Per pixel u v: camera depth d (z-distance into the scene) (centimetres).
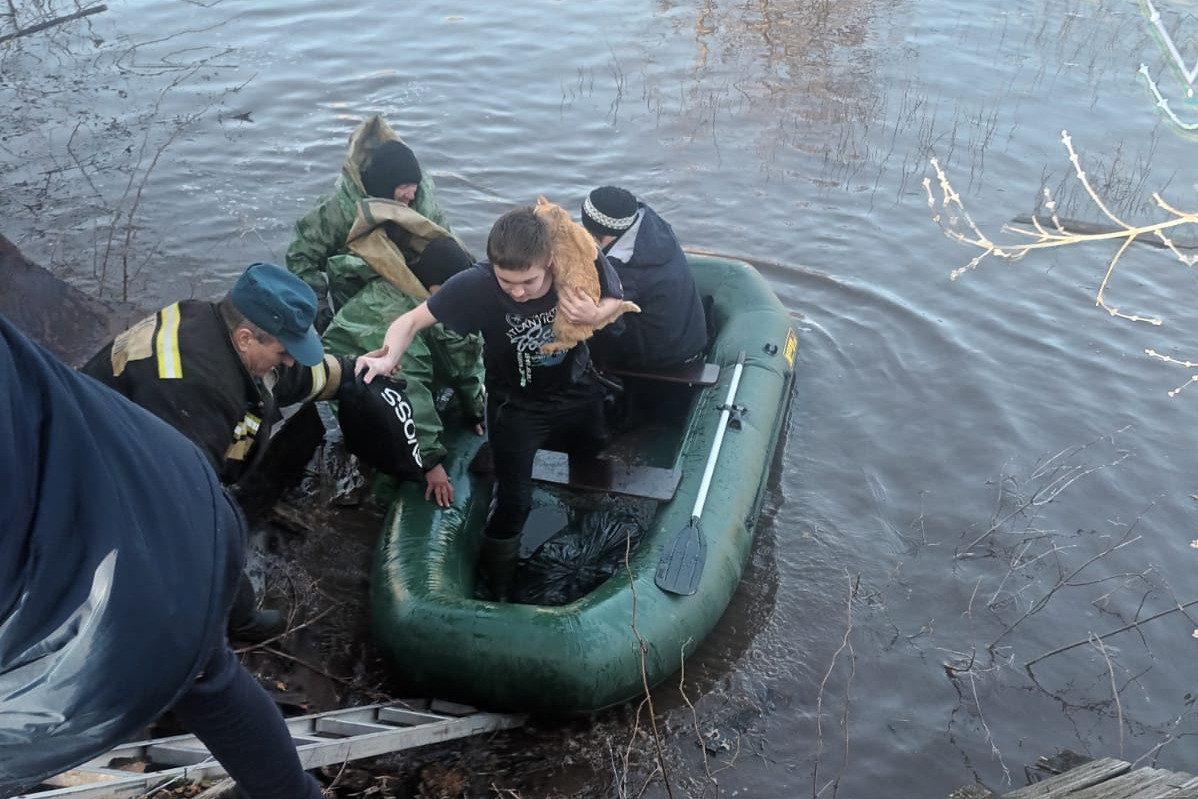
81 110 745
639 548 395
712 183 708
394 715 326
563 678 335
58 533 113
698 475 419
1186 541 446
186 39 877
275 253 602
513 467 370
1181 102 816
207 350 290
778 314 531
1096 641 399
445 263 434
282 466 446
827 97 827
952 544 443
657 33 942
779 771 343
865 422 515
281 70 828
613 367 473
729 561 396
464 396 441
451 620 343
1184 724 369
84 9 920
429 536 386
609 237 444
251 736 167
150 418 133
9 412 108
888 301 601
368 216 432
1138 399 527
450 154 725
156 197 644
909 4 1023
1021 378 541
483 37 914
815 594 416
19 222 603
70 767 132
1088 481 476
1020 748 357
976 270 627
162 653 127
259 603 382
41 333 435
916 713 368
